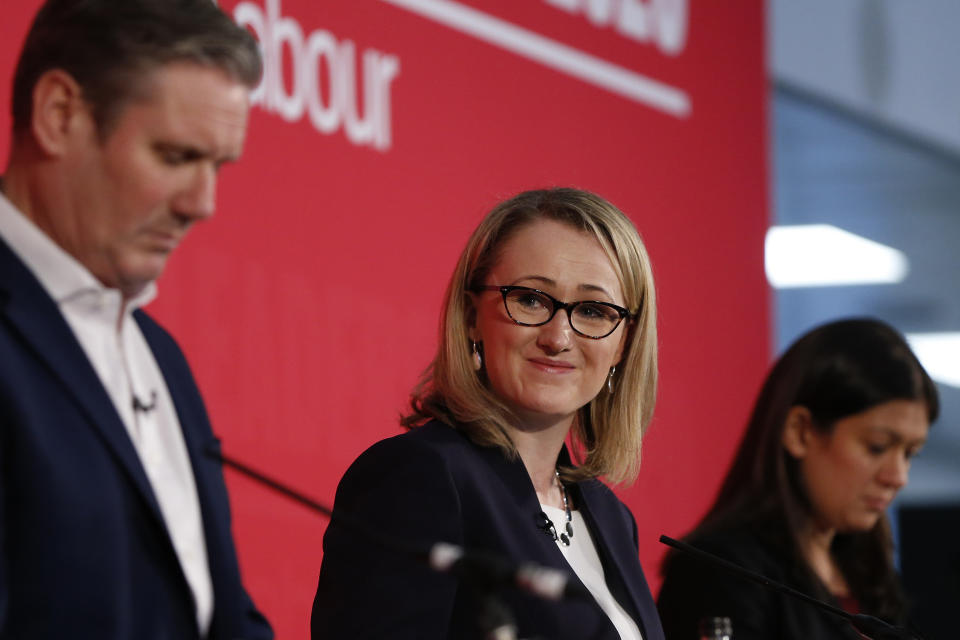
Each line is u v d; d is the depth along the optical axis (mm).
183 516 5008
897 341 8656
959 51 21141
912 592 11195
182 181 4742
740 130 16609
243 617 5094
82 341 4855
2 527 4371
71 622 4418
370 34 12070
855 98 20359
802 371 8555
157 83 4637
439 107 12711
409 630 5516
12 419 4438
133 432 4969
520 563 5883
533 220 6512
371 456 6023
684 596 8031
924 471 27875
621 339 6734
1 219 4719
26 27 9445
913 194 23438
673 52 15781
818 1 20156
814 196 23781
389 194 12055
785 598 8016
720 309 15898
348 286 11531
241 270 10648
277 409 10789
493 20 13469
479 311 6477
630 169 14969
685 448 15078
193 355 10234
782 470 8477
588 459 6840
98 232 4730
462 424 6320
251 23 10891
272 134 11039
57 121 4656
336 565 5801
